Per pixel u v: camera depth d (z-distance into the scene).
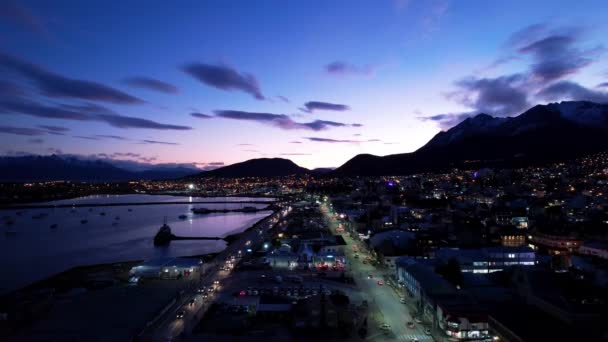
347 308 88.62
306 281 116.62
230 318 86.88
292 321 83.44
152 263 129.38
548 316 74.25
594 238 149.38
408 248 146.88
